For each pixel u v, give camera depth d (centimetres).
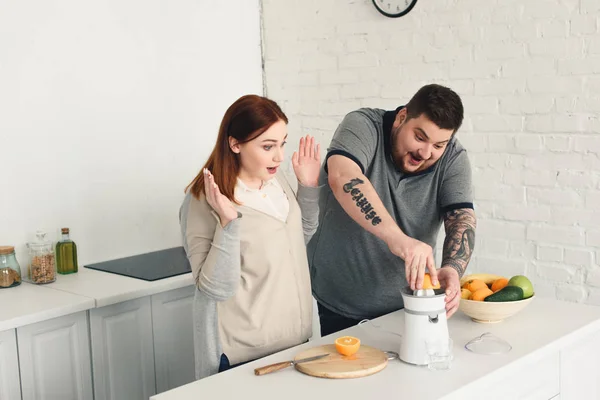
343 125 217
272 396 152
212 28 372
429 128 197
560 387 191
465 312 199
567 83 291
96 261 326
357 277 226
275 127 183
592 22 282
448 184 219
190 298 302
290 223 198
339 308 233
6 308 250
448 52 324
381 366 166
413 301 168
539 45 297
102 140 326
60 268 304
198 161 369
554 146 297
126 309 277
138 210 342
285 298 194
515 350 176
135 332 281
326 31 369
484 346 177
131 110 337
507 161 312
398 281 224
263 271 191
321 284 234
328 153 212
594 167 288
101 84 324
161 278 291
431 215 225
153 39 345
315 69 376
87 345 265
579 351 198
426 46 331
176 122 357
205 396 154
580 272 295
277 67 393
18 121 296
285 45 388
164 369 294
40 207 305
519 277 200
